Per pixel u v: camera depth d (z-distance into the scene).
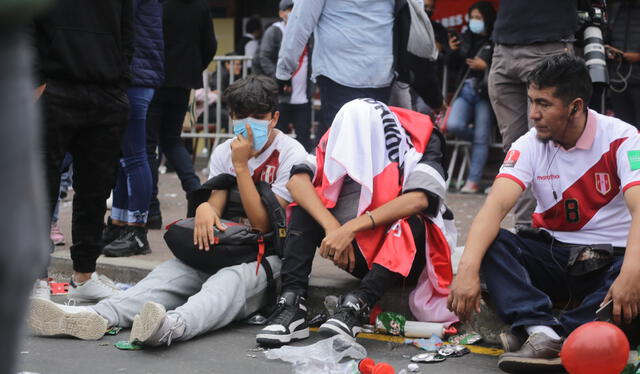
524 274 6.62
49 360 6.50
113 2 7.66
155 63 9.77
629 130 6.64
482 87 15.18
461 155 17.80
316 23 9.57
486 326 7.33
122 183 9.99
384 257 7.09
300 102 15.84
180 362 6.54
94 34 7.54
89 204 7.99
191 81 11.68
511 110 9.48
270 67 16.36
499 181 6.88
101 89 7.70
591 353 5.60
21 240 2.43
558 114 6.52
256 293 7.68
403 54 9.59
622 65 13.74
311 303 8.17
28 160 2.44
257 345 7.06
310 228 7.54
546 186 6.90
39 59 7.21
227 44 22.52
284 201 7.99
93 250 8.18
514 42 9.20
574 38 9.16
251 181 7.85
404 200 7.20
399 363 6.68
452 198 14.94
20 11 2.27
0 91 2.35
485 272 6.73
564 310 7.11
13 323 2.45
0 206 2.38
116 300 7.45
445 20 18.19
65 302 8.52
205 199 8.23
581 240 6.88
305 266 7.50
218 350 6.89
